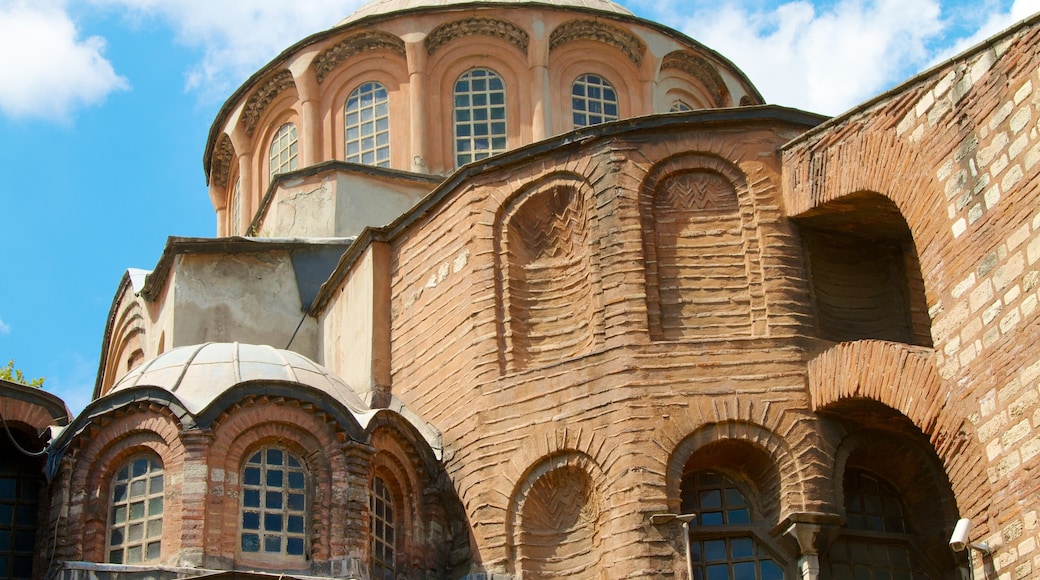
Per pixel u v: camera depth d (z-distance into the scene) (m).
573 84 36.59
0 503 27.45
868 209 26.38
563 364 26.64
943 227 23.88
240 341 32.38
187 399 26.42
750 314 26.42
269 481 26.12
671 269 26.83
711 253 26.91
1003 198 22.80
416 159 35.47
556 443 26.20
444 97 36.22
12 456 27.89
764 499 25.64
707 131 27.61
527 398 26.81
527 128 35.75
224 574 24.30
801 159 26.91
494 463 26.77
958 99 23.91
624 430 25.59
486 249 28.20
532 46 36.12
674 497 25.09
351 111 36.81
